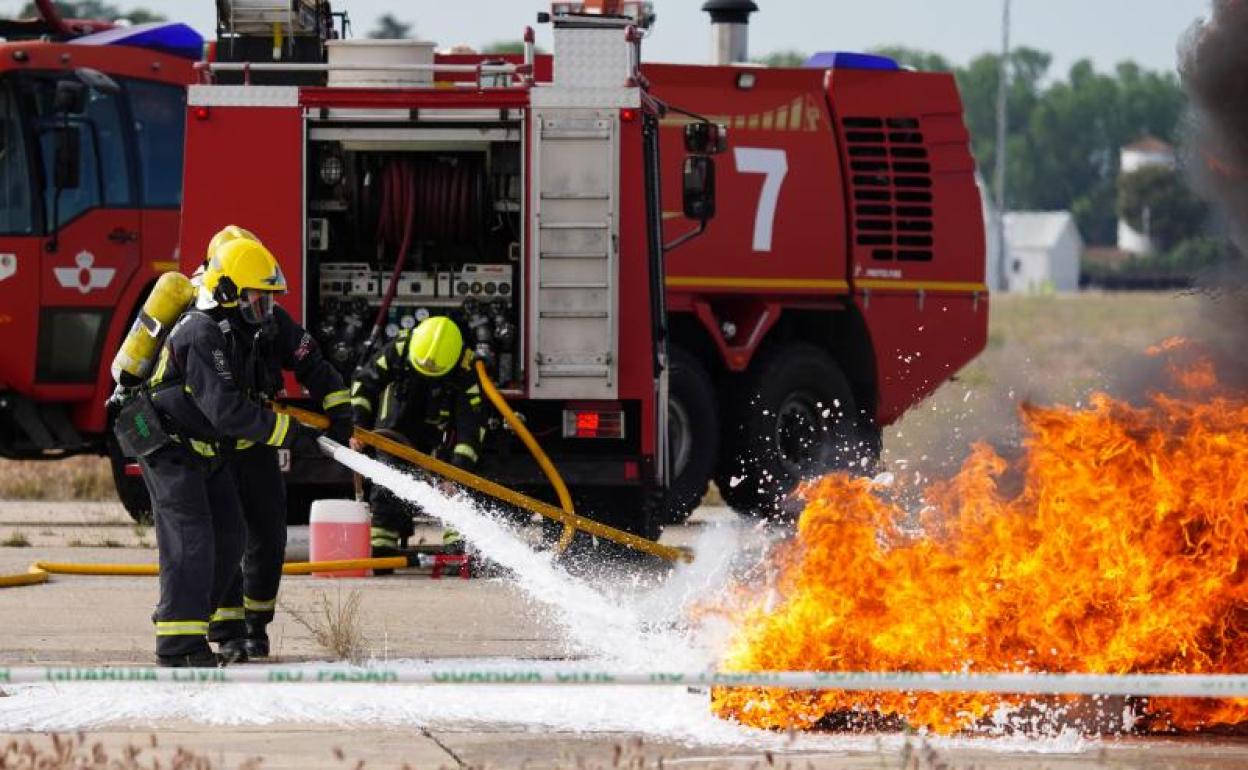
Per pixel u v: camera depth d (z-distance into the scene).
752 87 38.41
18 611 24.70
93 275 35.59
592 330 29.55
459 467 27.78
